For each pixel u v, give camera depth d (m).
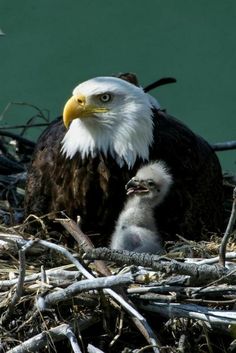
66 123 11.99
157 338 10.06
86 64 16.91
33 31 16.98
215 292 9.98
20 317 10.37
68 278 10.38
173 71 17.03
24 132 15.55
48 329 10.20
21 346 10.13
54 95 16.91
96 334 10.47
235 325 9.95
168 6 17.06
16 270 10.84
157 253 11.48
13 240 11.18
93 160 12.12
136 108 12.05
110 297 10.24
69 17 16.98
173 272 9.77
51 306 10.21
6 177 13.97
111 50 16.94
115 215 12.26
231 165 17.20
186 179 12.32
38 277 10.41
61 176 12.30
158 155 12.25
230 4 17.09
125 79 13.57
